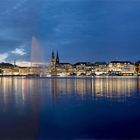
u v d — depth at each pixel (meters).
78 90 79.12
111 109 36.97
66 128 24.25
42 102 46.16
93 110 36.00
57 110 36.00
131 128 24.02
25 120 28.17
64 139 20.59
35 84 122.75
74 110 36.03
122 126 24.91
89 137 21.02
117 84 118.69
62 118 29.59
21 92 71.12
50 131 23.05
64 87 96.25
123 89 83.38
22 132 22.73
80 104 43.12
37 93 67.44
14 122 26.97
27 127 24.66
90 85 110.38
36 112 33.91
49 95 61.25
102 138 20.70
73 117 30.27
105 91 74.44
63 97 56.25
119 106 40.34
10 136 21.42
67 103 44.91
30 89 85.06
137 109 36.84
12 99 51.47
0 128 24.23
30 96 58.56
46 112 34.03
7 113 32.94
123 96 58.50
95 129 23.73
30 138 20.91
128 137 20.89
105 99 51.84
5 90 80.12
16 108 37.75
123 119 28.80
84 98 53.84
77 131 23.00
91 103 44.75
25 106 40.16
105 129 23.64
